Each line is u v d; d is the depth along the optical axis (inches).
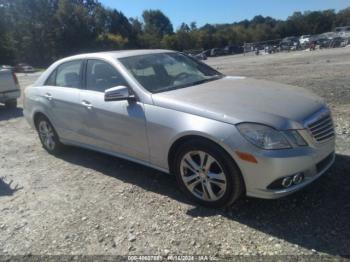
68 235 146.9
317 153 142.4
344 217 139.3
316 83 425.4
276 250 125.3
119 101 179.3
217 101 154.7
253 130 136.8
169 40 3892.7
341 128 238.8
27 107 248.7
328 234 130.6
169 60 206.5
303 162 136.9
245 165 137.0
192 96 163.0
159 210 158.4
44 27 2923.2
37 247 141.1
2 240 148.3
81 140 212.1
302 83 436.8
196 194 158.9
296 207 149.5
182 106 155.9
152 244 135.6
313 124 143.9
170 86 181.5
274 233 134.7
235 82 188.9
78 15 3058.6
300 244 127.1
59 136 230.2
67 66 221.1
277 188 137.6
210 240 134.5
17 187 198.5
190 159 155.3
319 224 136.9
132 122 172.1
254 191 139.3
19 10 2918.3
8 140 295.4
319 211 144.9
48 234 149.2
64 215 162.9
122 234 143.6
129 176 196.7
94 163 221.5
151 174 196.2
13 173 219.8
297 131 138.0
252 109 145.3
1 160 246.1
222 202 149.4
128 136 177.5
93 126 196.4
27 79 995.3
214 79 199.2
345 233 130.1
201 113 149.3
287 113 143.0
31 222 159.9
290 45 2628.0
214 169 149.8
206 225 143.8
